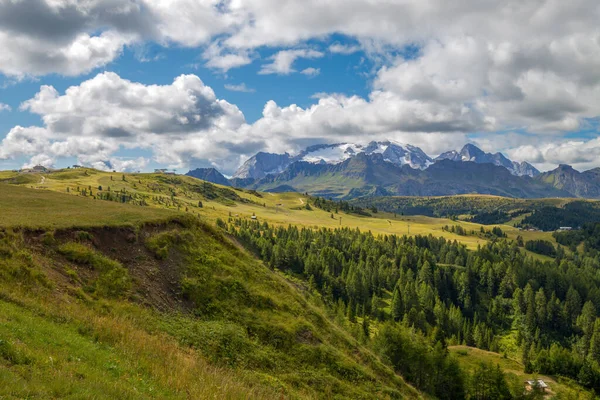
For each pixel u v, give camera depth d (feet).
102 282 117.70
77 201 188.34
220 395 75.05
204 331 122.72
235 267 174.81
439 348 330.13
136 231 150.00
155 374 73.92
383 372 171.73
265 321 149.59
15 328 67.41
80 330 83.61
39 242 118.01
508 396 328.08
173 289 137.39
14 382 47.83
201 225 191.62
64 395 50.11
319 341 157.07
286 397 108.06
